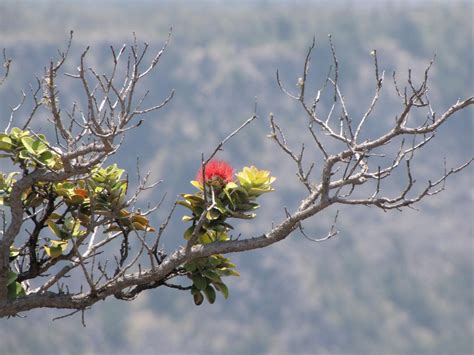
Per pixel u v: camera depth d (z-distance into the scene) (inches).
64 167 226.8
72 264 248.7
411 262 4084.6
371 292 3941.9
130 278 237.9
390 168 227.1
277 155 4320.9
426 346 3850.9
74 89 3686.0
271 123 236.8
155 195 3833.7
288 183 4165.8
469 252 4185.5
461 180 4507.9
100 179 249.9
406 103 228.2
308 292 3858.3
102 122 215.9
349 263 3996.1
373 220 4175.7
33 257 249.6
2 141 239.9
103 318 3526.1
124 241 252.5
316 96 233.1
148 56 4845.0
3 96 3503.9
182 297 3727.9
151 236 3292.3
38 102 243.4
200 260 247.4
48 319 3336.6
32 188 252.1
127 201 249.6
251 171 246.5
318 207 230.1
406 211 4254.4
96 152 224.1
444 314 3954.2
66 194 250.2
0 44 4397.1
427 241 4195.4
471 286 4077.3
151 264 238.2
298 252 3969.0
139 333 3563.0
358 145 230.4
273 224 237.3
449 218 4345.5
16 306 235.5
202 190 247.8
